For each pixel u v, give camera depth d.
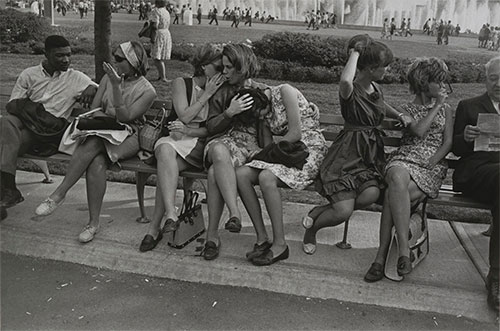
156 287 3.37
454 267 3.57
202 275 3.44
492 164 3.37
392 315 3.13
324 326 3.02
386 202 3.37
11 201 3.85
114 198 4.61
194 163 3.68
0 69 8.79
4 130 3.87
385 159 3.65
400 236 3.26
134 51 3.90
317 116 3.79
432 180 3.45
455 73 8.45
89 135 3.66
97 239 3.79
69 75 4.26
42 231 3.88
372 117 3.46
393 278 3.33
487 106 3.53
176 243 3.66
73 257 3.64
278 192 3.43
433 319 3.11
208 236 3.59
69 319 3.03
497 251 3.16
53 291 3.30
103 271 3.54
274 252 3.50
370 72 3.46
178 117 3.80
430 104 3.58
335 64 8.63
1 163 3.83
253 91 3.60
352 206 3.37
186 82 3.83
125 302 3.21
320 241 3.89
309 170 3.52
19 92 4.21
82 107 4.40
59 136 4.02
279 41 8.73
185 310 3.14
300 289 3.32
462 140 3.54
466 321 3.10
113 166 3.79
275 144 3.53
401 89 7.95
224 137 3.72
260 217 3.53
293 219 4.30
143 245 3.64
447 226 4.27
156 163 3.73
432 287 3.29
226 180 3.41
